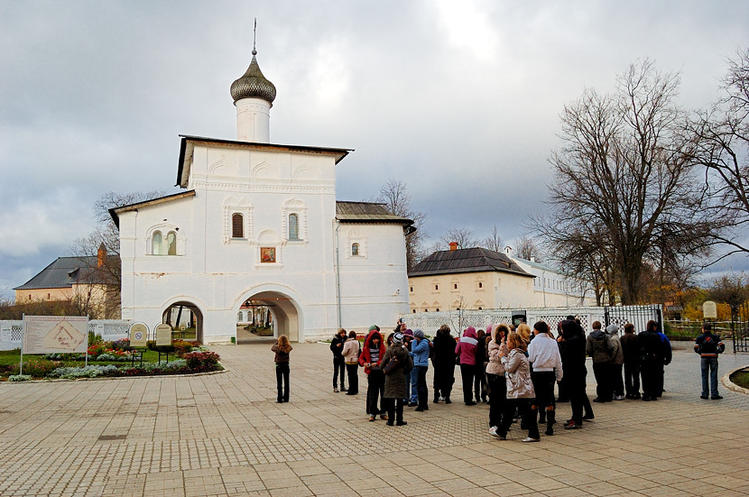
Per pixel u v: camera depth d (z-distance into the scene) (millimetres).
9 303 74750
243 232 40938
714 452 8398
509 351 9547
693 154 24828
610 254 33219
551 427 9867
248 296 40281
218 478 7473
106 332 34656
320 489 6965
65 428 10984
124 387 16938
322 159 43469
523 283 70625
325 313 42125
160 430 10750
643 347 13508
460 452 8781
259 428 10914
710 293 56375
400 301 44031
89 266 64750
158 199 38375
